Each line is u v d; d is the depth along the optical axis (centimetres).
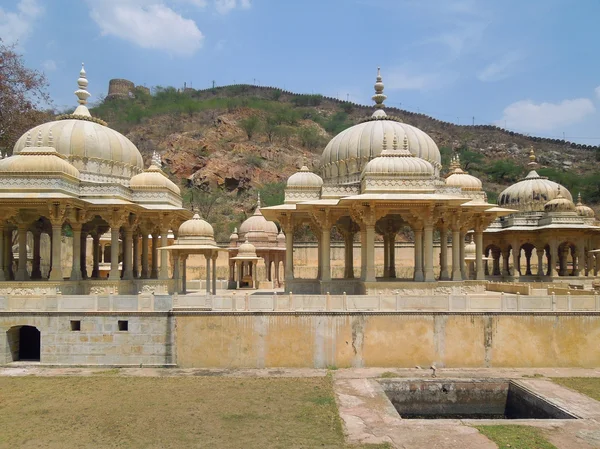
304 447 1539
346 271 3650
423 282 2844
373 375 2403
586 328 2589
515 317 2580
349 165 3456
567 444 1555
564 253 5062
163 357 2555
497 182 10394
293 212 3306
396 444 1560
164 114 12031
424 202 2805
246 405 1947
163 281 3475
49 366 2544
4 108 4431
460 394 2311
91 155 3350
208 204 8338
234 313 2567
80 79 3734
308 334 2564
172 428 1700
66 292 2889
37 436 1630
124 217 3167
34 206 2844
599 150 11900
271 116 11938
